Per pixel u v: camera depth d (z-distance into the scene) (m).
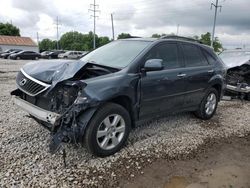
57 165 3.63
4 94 7.90
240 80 9.20
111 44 5.25
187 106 5.45
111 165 3.74
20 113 5.75
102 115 3.74
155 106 4.62
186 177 3.59
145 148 4.33
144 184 3.37
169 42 5.02
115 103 4.00
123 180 3.42
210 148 4.57
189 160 4.07
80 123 3.57
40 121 3.89
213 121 6.14
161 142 4.62
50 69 3.98
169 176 3.59
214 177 3.63
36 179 3.29
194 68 5.43
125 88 3.96
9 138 4.37
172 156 4.15
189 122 5.87
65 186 3.20
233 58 10.24
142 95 4.30
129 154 4.09
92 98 3.54
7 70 16.91
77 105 3.46
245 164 4.08
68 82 3.56
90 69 4.04
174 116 6.21
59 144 3.44
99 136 3.79
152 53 4.58
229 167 3.94
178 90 5.00
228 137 5.17
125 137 4.16
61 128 3.49
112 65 4.34
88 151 3.84
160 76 4.57
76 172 3.50
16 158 3.74
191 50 5.54
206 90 5.85
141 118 4.46
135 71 4.21
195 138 4.95
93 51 5.29
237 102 8.78
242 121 6.33
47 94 3.63
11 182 3.19
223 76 6.32
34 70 4.13
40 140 4.35
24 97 4.23
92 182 3.32
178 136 4.97
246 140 5.08
